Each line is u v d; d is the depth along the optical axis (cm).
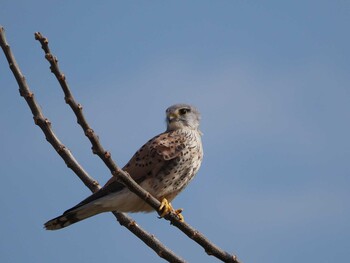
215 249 1011
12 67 929
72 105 862
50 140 1026
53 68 845
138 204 1188
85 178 1117
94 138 887
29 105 976
